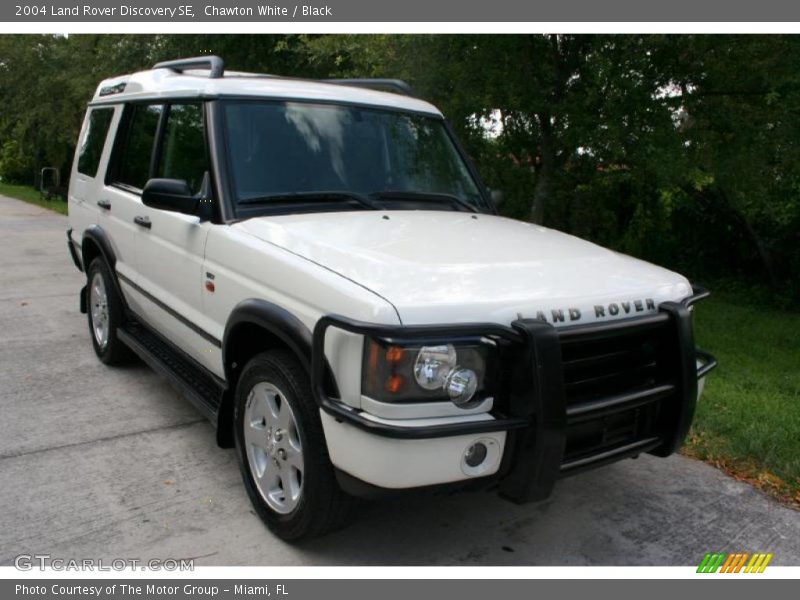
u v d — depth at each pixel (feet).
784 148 24.29
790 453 14.17
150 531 11.13
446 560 10.71
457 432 8.52
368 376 8.68
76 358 19.61
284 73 44.11
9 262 35.68
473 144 29.32
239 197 12.16
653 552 11.09
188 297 13.21
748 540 11.50
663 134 24.44
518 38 25.02
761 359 23.71
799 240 37.65
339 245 10.37
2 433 14.52
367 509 10.26
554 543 11.25
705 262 42.93
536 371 8.69
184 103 13.94
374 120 14.39
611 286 10.24
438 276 9.39
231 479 12.89
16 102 92.58
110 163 17.54
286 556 10.64
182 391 13.52
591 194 31.12
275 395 10.78
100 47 55.83
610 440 10.17
